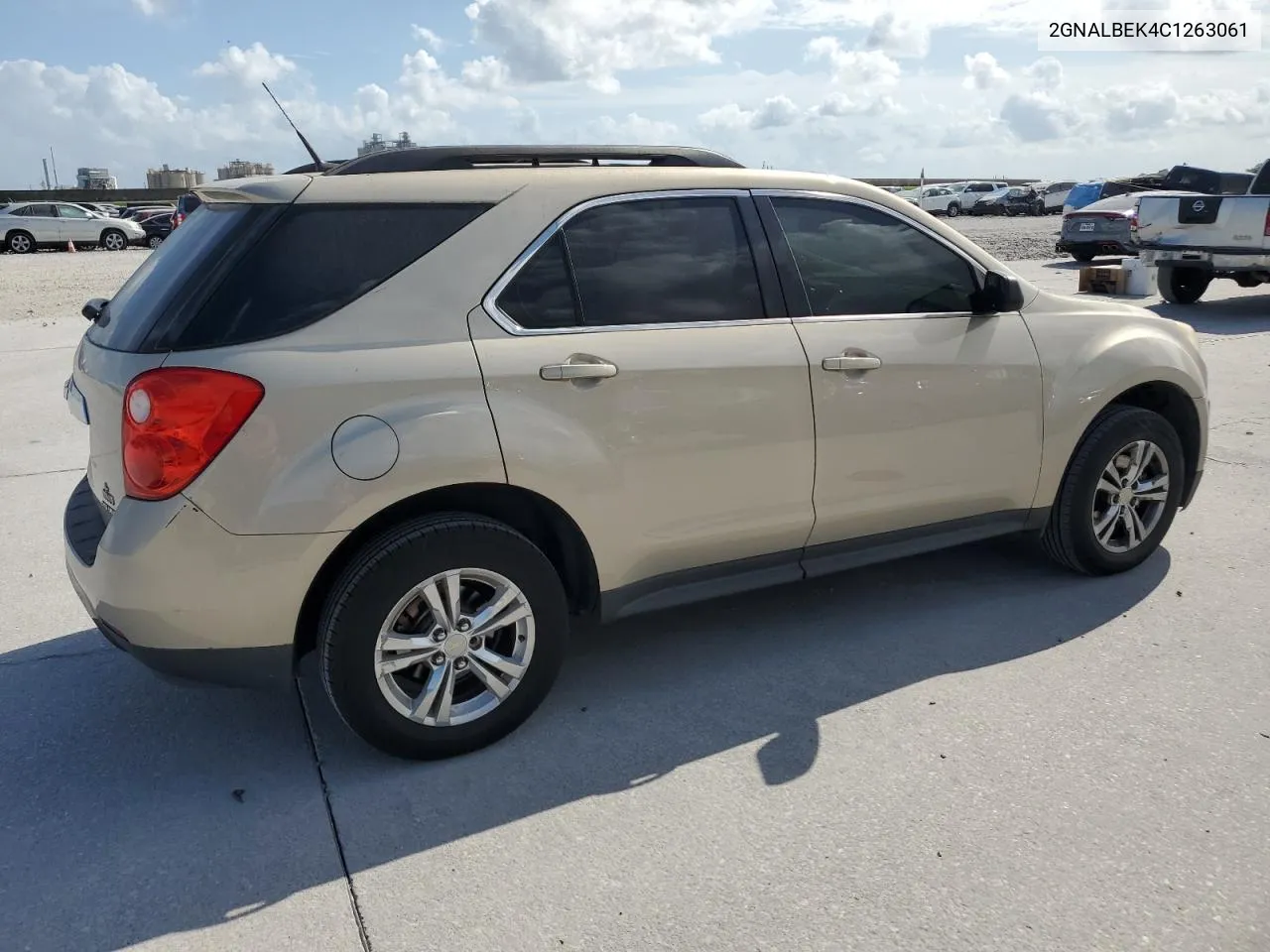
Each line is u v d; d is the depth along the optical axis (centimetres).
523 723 341
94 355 319
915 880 261
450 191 319
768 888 260
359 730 308
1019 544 500
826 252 377
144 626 289
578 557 343
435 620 311
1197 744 320
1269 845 271
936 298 398
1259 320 1209
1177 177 2100
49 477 650
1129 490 445
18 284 1988
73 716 355
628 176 346
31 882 268
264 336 290
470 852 278
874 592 447
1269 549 483
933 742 325
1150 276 1484
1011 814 287
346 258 303
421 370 300
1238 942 238
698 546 355
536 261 324
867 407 373
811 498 370
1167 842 273
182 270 302
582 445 323
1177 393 458
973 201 5166
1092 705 345
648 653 396
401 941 245
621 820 290
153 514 282
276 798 304
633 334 335
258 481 284
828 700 354
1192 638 394
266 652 297
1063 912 248
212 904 259
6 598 459
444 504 317
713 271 354
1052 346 417
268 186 307
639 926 248
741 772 312
